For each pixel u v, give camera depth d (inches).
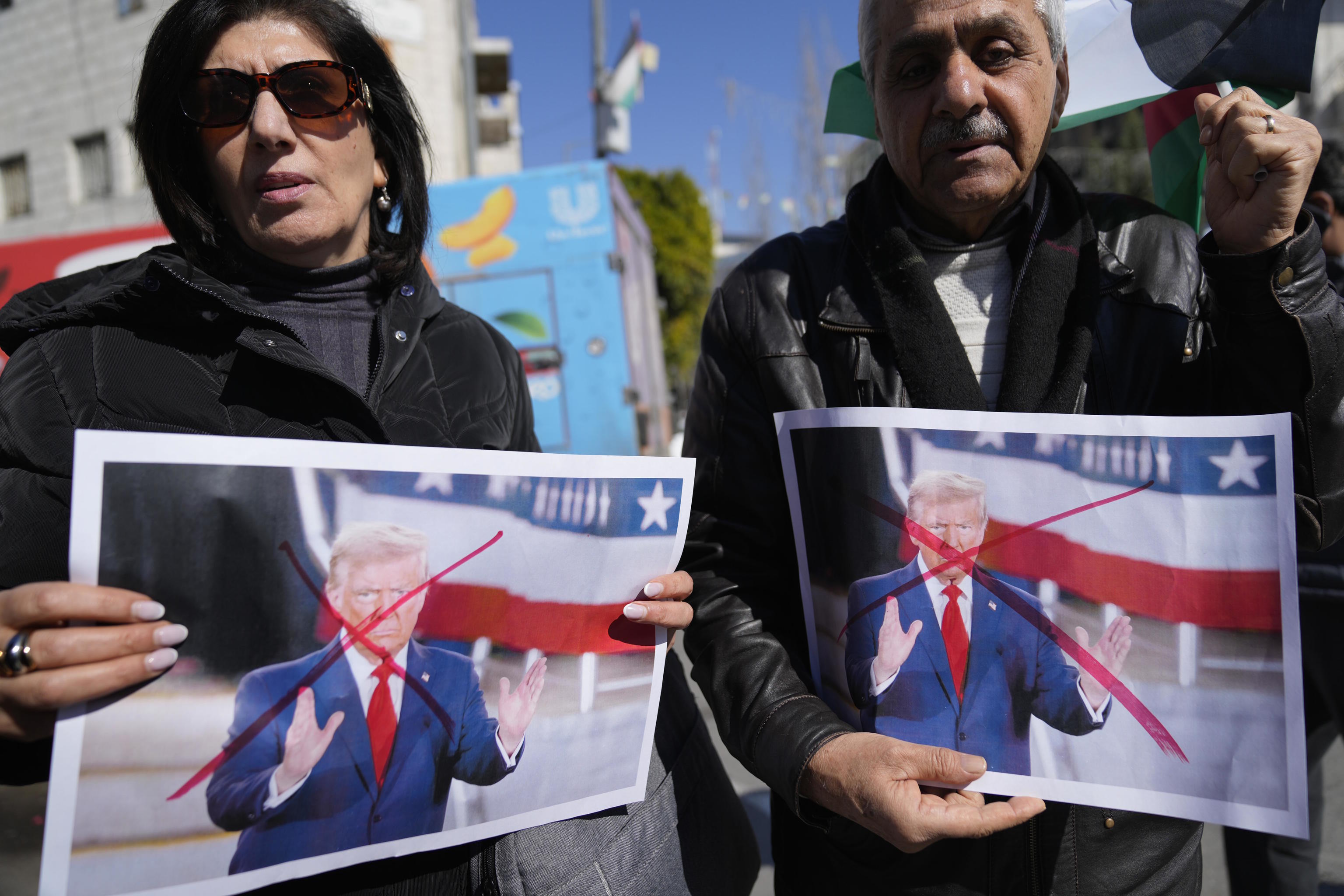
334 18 49.7
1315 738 82.7
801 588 49.4
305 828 38.1
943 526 45.6
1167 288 49.9
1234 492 42.8
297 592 37.5
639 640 47.4
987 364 51.4
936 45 47.1
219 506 35.9
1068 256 49.8
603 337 212.7
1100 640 44.4
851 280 53.2
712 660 51.1
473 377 53.3
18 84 467.5
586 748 45.7
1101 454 44.4
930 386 48.8
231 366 44.9
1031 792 44.9
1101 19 62.6
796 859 54.1
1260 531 42.4
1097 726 44.3
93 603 33.0
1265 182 42.6
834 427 46.9
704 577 53.5
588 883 45.9
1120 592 44.2
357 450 38.8
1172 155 65.4
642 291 292.8
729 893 52.8
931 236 53.0
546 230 213.9
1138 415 48.4
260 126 44.5
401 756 40.3
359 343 50.8
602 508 45.0
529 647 43.6
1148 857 48.3
